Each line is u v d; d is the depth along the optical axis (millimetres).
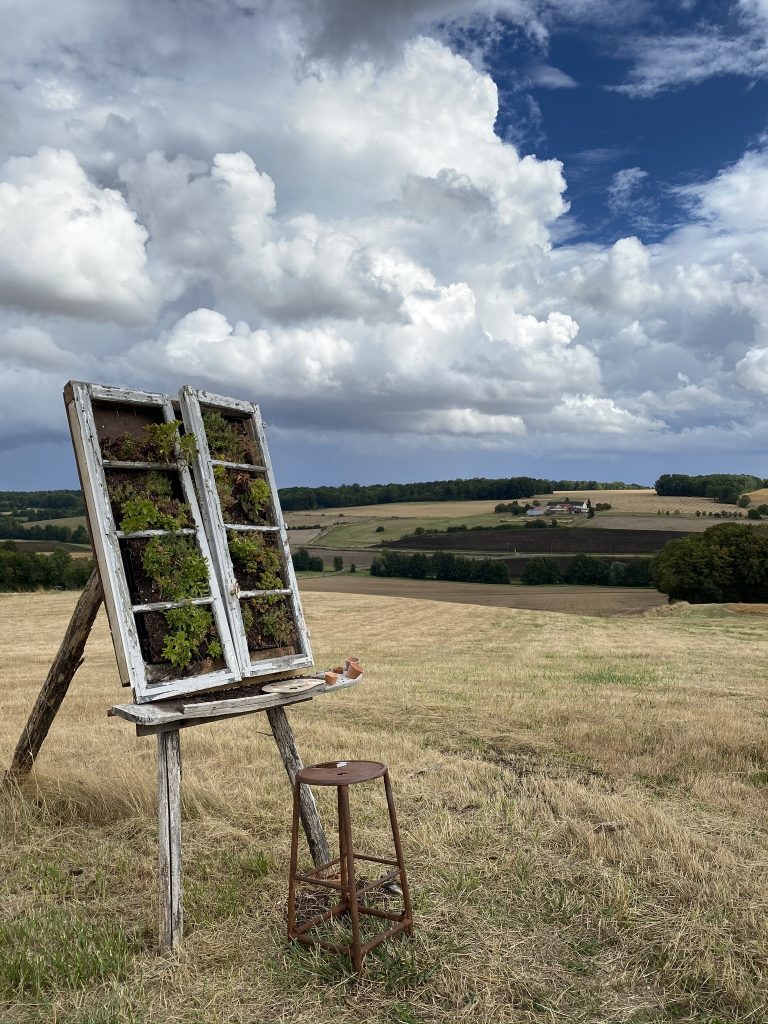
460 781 7535
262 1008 3816
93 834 6379
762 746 8781
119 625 4676
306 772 4469
